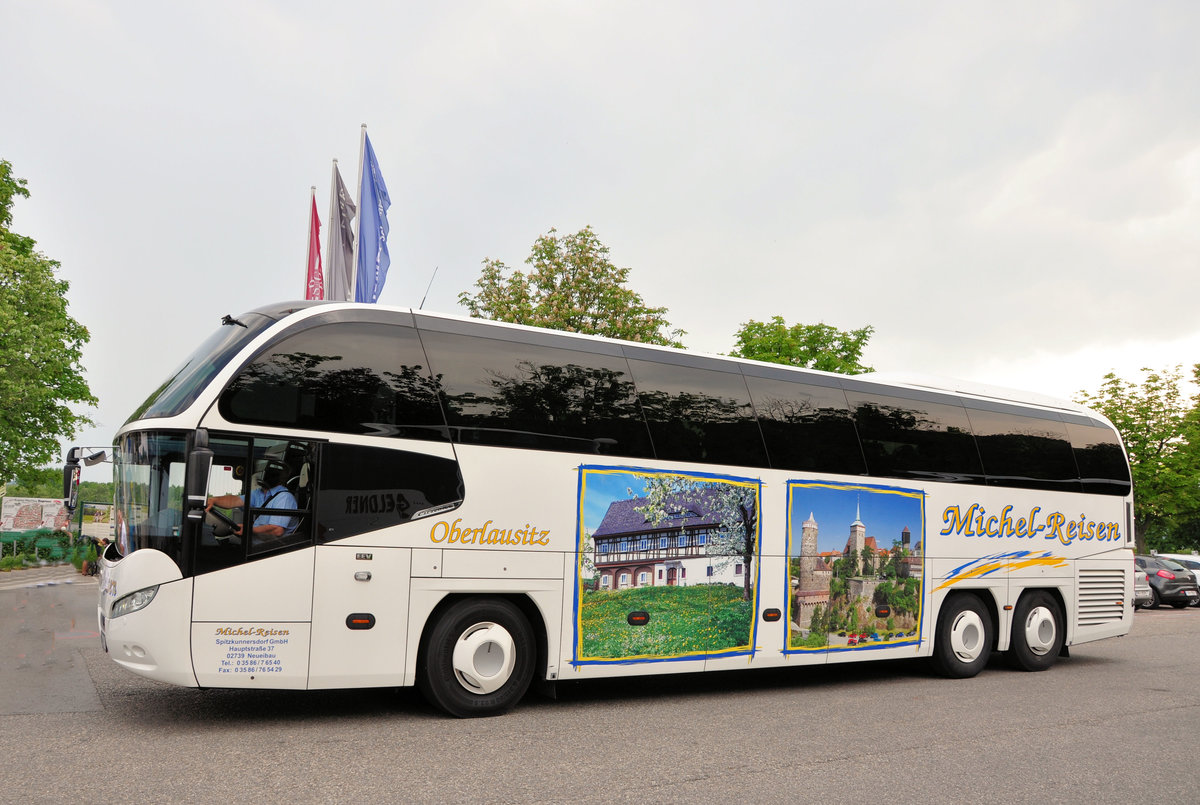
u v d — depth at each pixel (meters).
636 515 9.34
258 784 5.89
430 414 8.33
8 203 33.06
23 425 32.62
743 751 7.32
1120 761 7.26
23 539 40.06
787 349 35.69
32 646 12.61
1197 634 19.02
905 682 11.73
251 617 7.44
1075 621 13.56
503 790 5.95
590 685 10.88
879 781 6.48
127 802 5.39
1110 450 14.50
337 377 7.98
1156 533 70.12
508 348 8.91
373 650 7.85
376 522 7.96
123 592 7.33
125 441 8.12
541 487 8.78
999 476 12.82
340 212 21.28
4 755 6.39
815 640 10.62
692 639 9.62
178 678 7.21
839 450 11.12
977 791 6.29
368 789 5.87
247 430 7.57
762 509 10.31
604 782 6.23
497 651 8.51
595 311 28.64
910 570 11.63
